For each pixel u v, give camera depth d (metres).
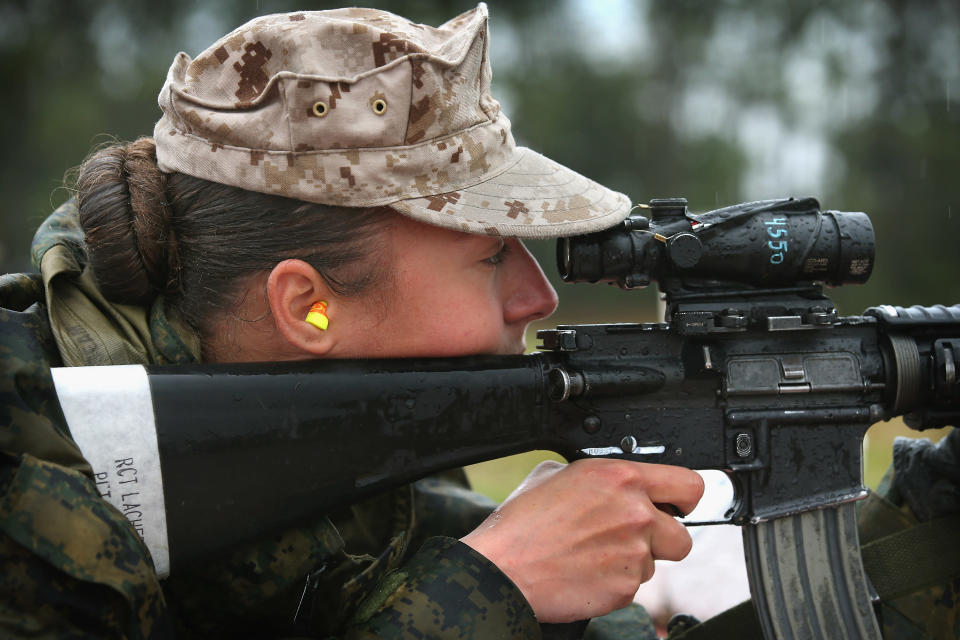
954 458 1.77
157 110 21.61
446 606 1.36
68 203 1.74
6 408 1.22
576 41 26.28
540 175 1.57
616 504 1.49
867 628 1.64
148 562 1.25
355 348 1.54
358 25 1.44
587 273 1.56
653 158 25.86
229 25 21.89
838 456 1.65
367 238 1.50
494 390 1.52
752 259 1.57
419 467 1.48
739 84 24.83
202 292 1.57
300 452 1.40
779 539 1.63
